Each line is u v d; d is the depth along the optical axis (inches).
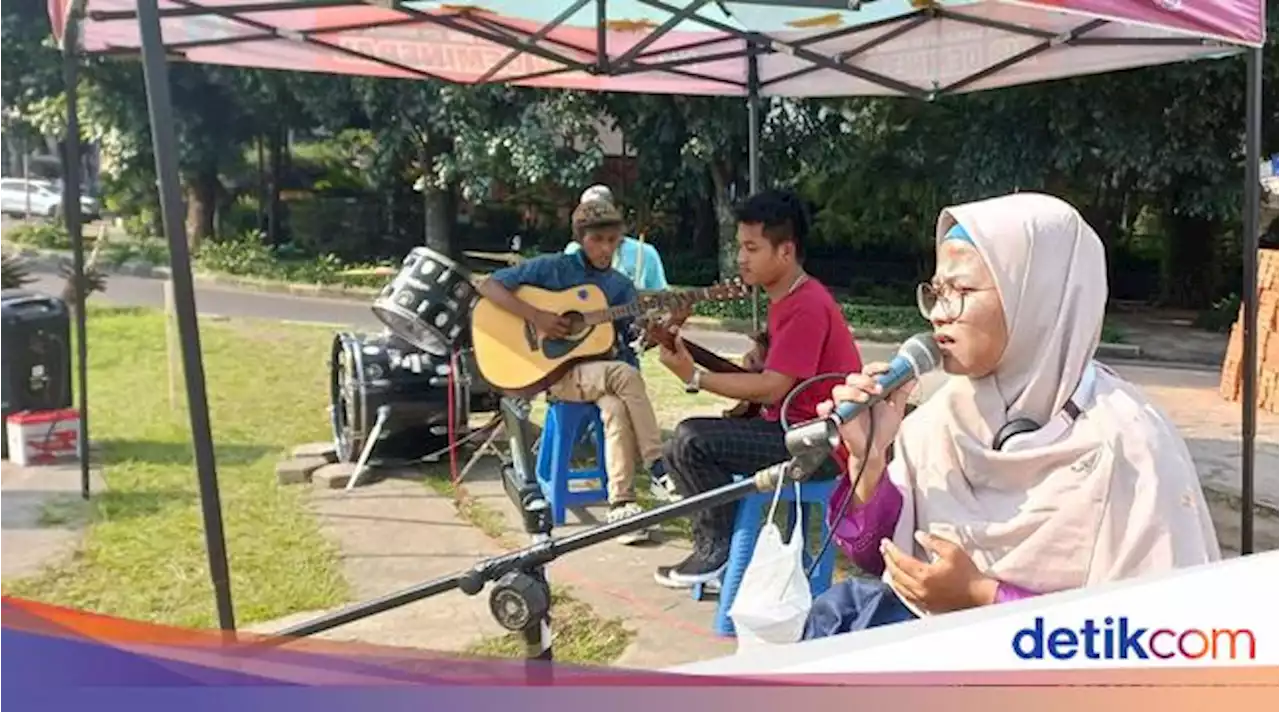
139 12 96.3
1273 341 319.6
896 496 79.0
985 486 75.2
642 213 593.3
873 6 195.9
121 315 472.7
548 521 81.1
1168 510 68.2
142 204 664.4
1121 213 584.7
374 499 218.7
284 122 639.1
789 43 218.2
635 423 193.0
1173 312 564.4
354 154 666.2
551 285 200.1
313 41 203.0
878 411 77.1
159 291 547.8
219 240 652.1
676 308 179.6
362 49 212.5
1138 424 70.3
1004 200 74.5
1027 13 181.8
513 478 85.7
